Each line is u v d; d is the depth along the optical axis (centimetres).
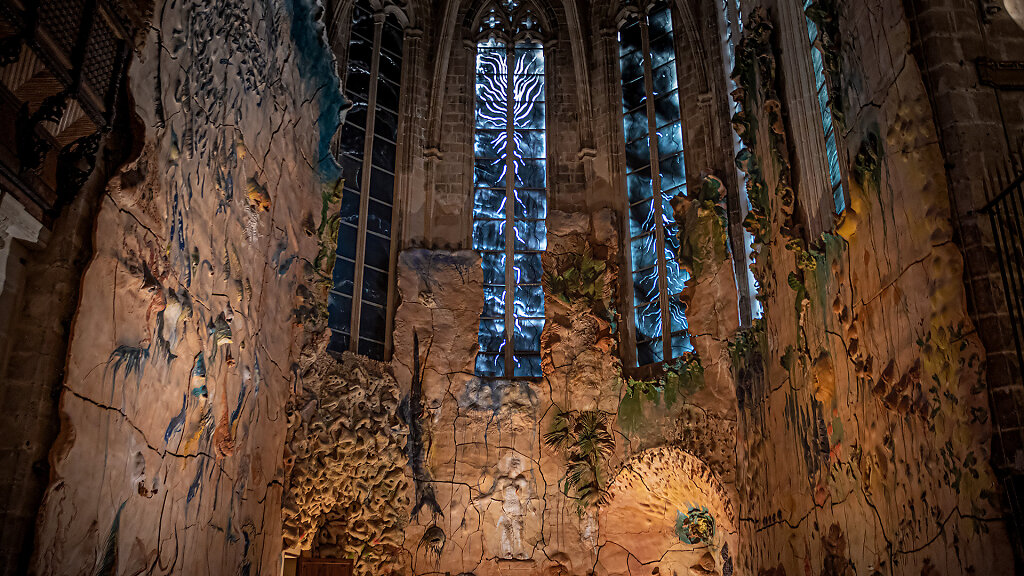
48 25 661
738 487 1492
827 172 1164
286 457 1333
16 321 691
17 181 664
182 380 926
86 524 723
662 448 1602
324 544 1519
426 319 1750
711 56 1780
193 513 958
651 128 1872
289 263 1340
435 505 1616
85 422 720
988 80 842
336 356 1611
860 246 984
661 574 1602
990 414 741
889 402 902
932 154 834
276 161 1273
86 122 724
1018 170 816
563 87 1986
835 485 1065
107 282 760
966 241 795
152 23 837
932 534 810
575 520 1625
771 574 1316
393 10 1970
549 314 1767
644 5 1970
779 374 1301
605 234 1822
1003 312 763
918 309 845
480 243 1870
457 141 1933
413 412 1672
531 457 1662
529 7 2039
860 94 987
